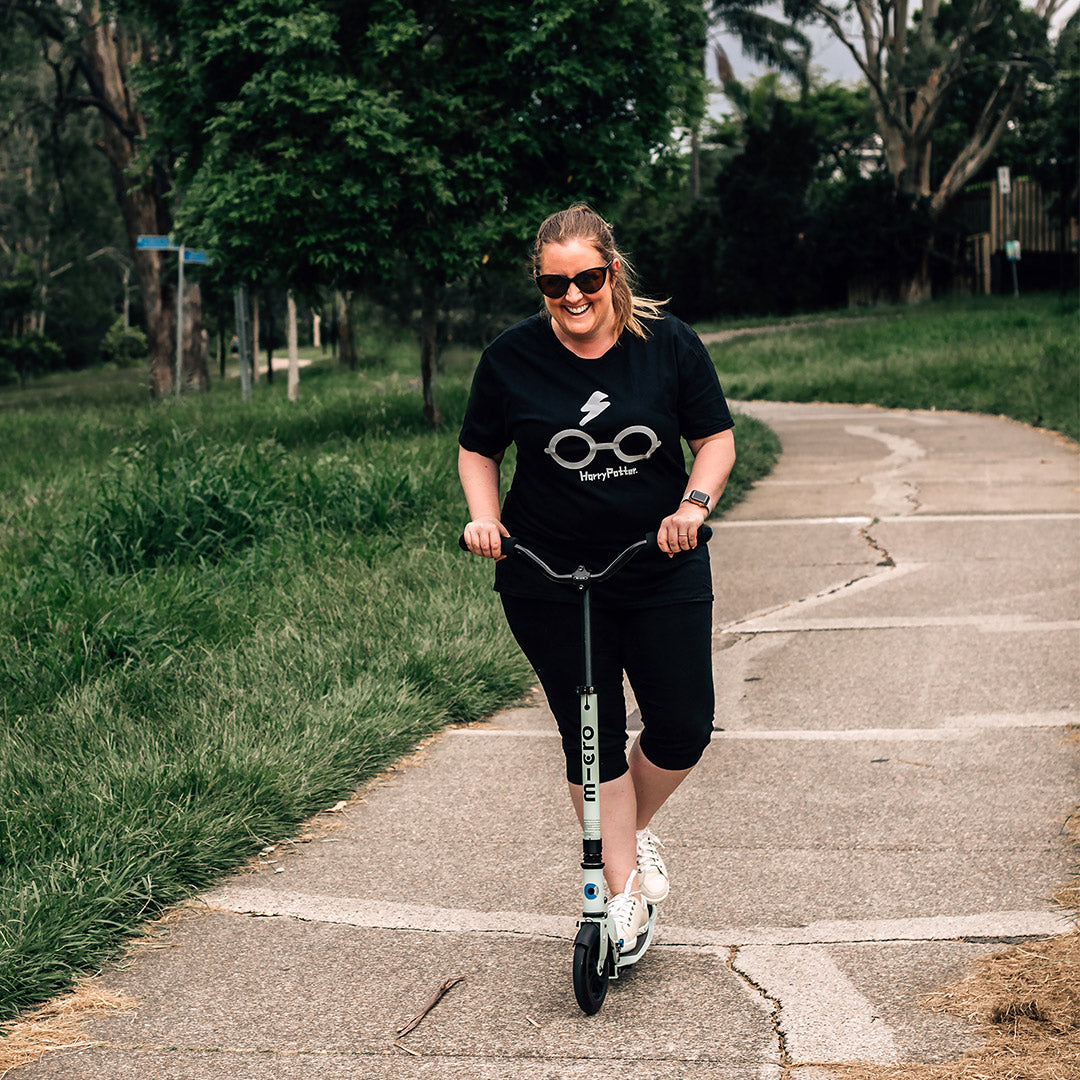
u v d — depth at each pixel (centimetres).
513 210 1475
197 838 424
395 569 771
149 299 2919
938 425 1659
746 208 4775
